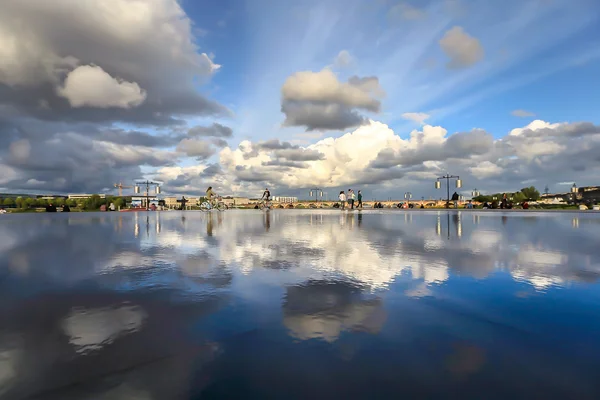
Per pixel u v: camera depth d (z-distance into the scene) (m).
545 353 1.60
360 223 11.87
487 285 2.88
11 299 2.50
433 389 1.28
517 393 1.25
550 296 2.56
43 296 2.59
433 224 10.98
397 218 15.73
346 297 2.54
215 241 6.21
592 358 1.54
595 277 3.16
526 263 3.88
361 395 1.24
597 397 1.22
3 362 1.52
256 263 3.96
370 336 1.81
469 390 1.27
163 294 2.64
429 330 1.89
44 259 4.23
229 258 4.28
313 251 4.85
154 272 3.46
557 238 6.49
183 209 40.38
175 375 1.41
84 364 1.50
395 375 1.39
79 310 2.26
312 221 13.20
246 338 1.79
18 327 1.95
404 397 1.23
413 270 3.53
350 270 3.50
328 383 1.33
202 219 15.66
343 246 5.36
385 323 2.01
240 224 11.56
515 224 10.92
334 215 19.98
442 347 1.67
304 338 1.79
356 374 1.40
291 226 10.38
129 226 10.70
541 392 1.26
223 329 1.92
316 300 2.47
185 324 1.99
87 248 5.32
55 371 1.44
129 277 3.23
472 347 1.66
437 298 2.51
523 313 2.18
